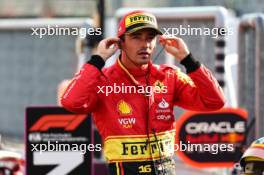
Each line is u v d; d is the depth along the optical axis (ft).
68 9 114.62
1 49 114.42
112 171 32.14
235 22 65.41
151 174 32.01
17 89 112.78
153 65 32.50
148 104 32.04
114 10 105.29
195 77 31.94
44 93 109.09
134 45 31.42
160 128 32.14
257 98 55.42
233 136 53.16
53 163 45.29
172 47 32.09
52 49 107.55
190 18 65.72
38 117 45.16
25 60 111.45
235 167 52.31
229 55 63.41
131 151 31.91
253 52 57.88
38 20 106.83
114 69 32.14
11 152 42.98
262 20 55.42
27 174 45.09
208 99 32.27
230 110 53.11
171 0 104.22
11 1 118.83
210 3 98.17
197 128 52.90
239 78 58.54
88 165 45.42
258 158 31.09
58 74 107.14
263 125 55.31
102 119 32.30
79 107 31.65
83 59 73.36
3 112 115.55
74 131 45.32
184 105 33.01
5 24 111.96
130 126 31.91
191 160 53.06
